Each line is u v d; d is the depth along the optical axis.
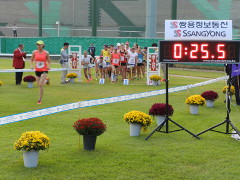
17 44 44.12
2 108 12.32
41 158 7.18
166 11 46.47
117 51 21.12
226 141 8.54
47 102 13.71
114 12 49.78
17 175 6.29
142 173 6.45
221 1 42.66
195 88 18.64
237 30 41.09
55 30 53.84
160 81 21.89
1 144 8.06
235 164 6.94
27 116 9.23
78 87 18.59
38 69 13.35
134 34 48.19
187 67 33.16
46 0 54.28
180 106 13.21
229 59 8.51
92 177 6.25
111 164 6.86
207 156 7.39
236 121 10.71
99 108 12.51
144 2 48.31
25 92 16.31
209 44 8.48
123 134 9.06
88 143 7.68
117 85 19.81
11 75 23.72
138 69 23.52
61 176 6.28
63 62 20.17
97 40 37.81
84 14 52.25
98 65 23.00
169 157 7.31
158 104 9.89
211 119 10.91
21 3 55.09
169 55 8.55
